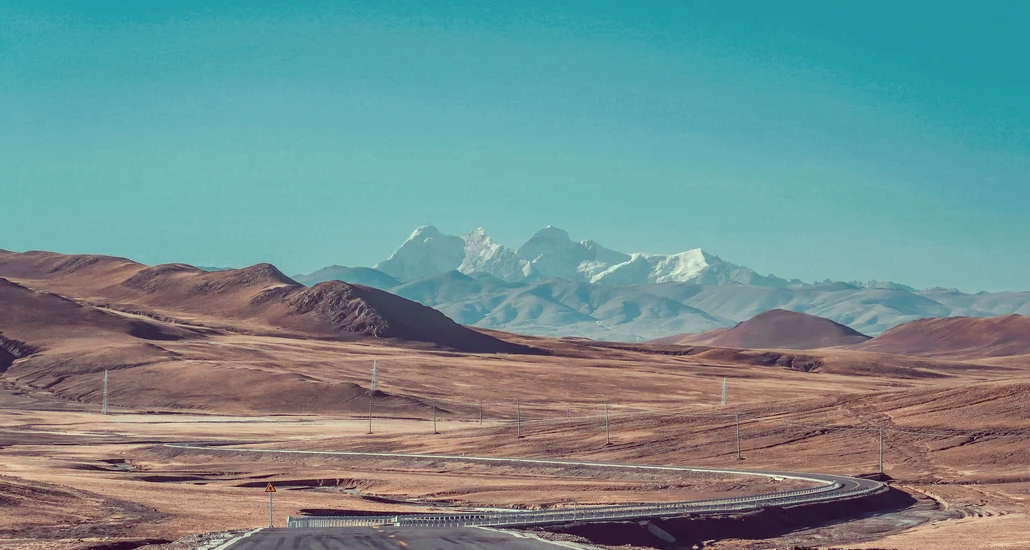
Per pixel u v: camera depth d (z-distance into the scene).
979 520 99.75
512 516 84.56
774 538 90.50
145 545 65.00
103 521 79.25
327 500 111.19
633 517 86.75
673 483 131.00
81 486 105.88
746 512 96.06
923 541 83.50
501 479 140.00
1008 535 85.50
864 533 93.50
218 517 87.62
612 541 81.06
